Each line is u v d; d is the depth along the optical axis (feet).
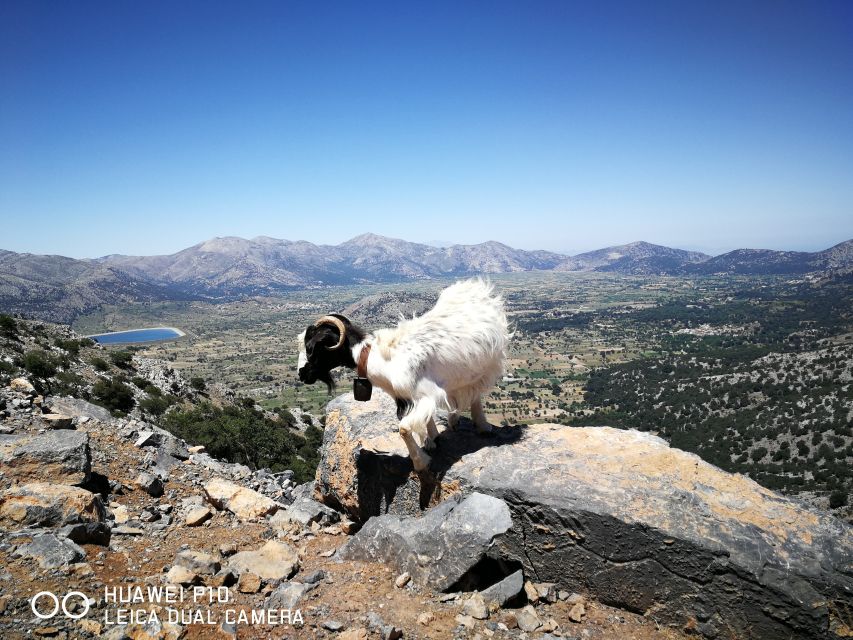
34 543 7.86
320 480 12.28
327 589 8.19
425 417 8.94
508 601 7.92
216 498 11.32
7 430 11.94
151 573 8.19
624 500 8.04
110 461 12.13
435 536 8.38
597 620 7.73
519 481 8.71
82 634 6.60
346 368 9.96
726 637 7.29
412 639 7.23
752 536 7.44
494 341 9.11
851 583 6.98
